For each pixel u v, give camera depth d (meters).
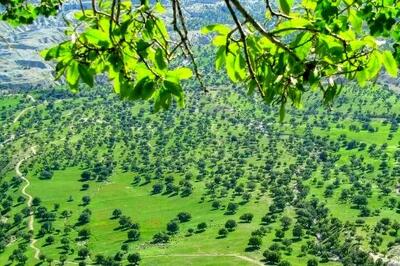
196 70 4.76
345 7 4.37
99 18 4.83
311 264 158.00
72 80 4.43
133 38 4.85
